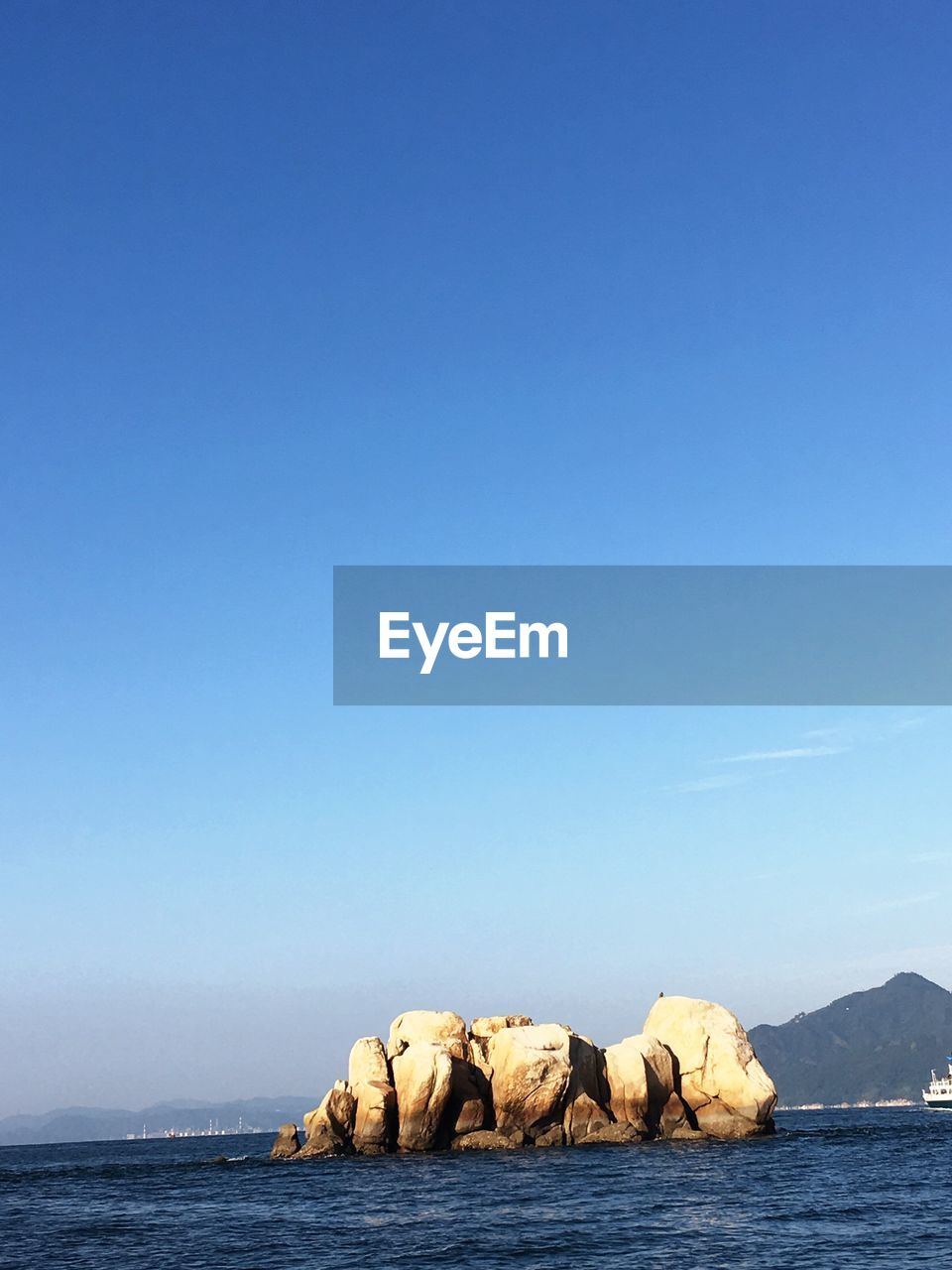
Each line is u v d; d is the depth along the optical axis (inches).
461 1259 1533.0
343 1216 1957.4
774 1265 1445.6
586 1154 2714.1
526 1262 1498.5
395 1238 1707.7
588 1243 1616.6
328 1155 2987.2
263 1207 2158.0
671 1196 2049.7
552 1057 2908.5
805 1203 1957.4
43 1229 2059.5
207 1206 2244.1
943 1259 1454.2
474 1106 2915.8
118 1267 1595.7
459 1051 3019.2
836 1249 1541.6
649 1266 1454.2
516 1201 2027.6
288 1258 1601.9
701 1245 1585.9
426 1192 2190.0
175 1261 1625.2
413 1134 2854.3
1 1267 1637.6
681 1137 2984.7
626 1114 2994.6
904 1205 1924.2
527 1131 2886.3
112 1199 2586.1
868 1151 2920.8
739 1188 2150.6
